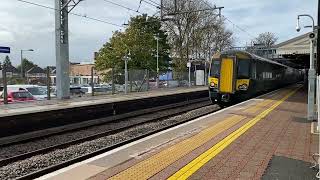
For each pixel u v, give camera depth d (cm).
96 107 2039
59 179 739
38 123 1634
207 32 6981
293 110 1942
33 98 2695
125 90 3647
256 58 2964
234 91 2738
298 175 775
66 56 2839
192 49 6681
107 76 4425
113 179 735
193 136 1166
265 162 870
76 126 1834
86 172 783
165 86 5184
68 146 1407
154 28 5975
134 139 1423
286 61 5706
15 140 1484
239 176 763
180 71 6209
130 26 5784
